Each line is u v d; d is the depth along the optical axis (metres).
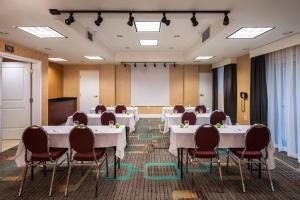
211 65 10.98
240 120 7.95
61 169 4.15
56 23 4.02
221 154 5.07
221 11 3.46
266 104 6.07
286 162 4.61
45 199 3.08
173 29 5.69
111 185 3.50
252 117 6.62
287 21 3.93
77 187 3.44
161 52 9.32
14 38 5.20
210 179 3.73
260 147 3.36
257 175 3.91
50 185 3.45
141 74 10.95
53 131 3.77
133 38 6.66
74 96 10.90
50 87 9.66
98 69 10.86
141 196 3.15
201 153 3.40
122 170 4.11
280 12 3.50
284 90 5.44
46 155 3.27
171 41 7.09
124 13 3.61
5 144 5.97
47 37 5.11
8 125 6.42
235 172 4.04
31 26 4.21
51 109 8.01
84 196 3.16
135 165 4.37
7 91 6.41
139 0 3.13
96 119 6.10
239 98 8.02
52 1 3.12
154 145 5.82
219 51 7.02
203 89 10.96
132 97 10.98
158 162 4.54
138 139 6.49
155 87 10.97
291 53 5.07
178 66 10.99
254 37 5.09
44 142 3.21
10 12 3.49
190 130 3.83
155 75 10.96
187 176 3.85
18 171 4.09
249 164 4.18
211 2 3.15
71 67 10.88
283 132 5.48
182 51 9.06
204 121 6.04
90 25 5.28
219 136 3.36
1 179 3.74
